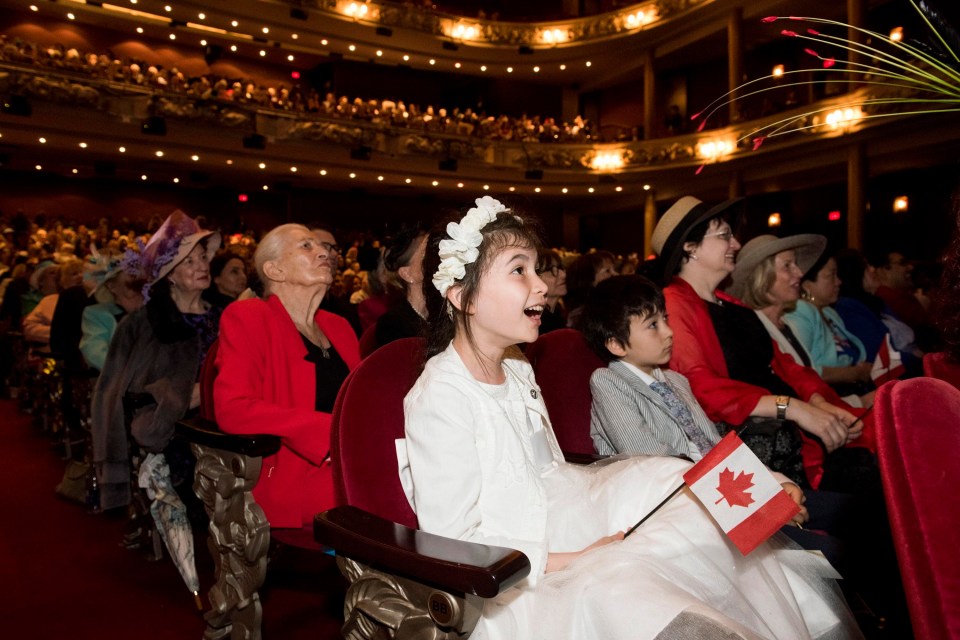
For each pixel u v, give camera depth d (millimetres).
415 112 17047
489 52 18328
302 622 2449
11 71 12164
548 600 1253
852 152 12867
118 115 13383
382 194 19109
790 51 16031
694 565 1355
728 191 16969
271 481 2158
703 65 17969
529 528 1425
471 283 1461
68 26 15703
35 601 2623
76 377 3691
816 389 2605
